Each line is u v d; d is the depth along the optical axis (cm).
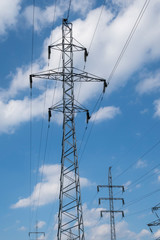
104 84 3588
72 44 3947
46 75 3669
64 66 3847
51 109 3747
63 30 4028
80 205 3328
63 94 3772
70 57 3900
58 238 3278
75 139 3612
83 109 3750
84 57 3956
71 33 4019
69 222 3325
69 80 3772
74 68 3831
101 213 6488
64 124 3675
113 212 6562
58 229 3325
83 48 3928
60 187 3469
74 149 3572
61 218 3359
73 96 3769
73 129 3666
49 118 3800
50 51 3878
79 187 3403
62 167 3519
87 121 3769
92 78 3628
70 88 3775
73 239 3234
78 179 3434
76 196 3375
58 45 3934
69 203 3378
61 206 3400
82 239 3191
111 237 6372
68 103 3756
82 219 3266
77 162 3512
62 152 3578
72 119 3709
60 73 3731
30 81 3641
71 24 4084
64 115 3709
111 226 6469
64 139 3619
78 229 3241
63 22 4081
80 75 3662
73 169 3494
